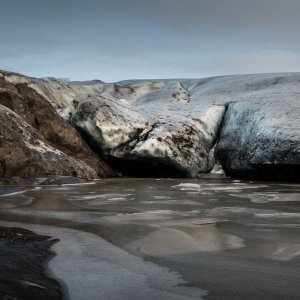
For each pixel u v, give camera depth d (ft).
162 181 72.69
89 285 14.39
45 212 32.09
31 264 16.69
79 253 18.97
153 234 23.59
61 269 16.26
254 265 17.01
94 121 86.53
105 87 204.95
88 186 58.54
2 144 60.80
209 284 14.58
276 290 13.97
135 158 88.48
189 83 210.38
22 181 57.82
